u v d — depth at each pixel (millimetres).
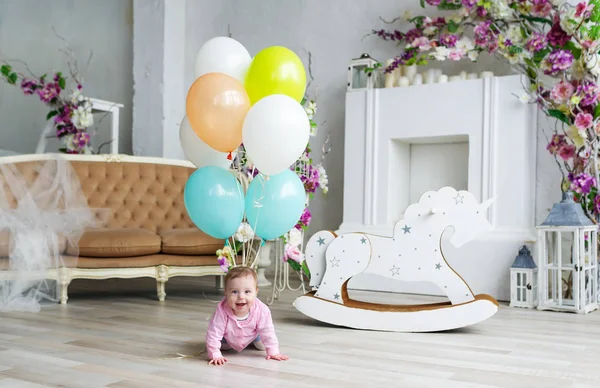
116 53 7336
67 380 2180
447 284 3340
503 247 4520
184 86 6852
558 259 4109
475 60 4875
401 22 5562
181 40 6816
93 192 5137
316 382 2193
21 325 3297
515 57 4664
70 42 7695
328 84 5953
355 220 5254
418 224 3406
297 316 3719
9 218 4059
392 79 5219
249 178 3619
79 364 2424
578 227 4008
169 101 6637
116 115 6477
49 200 4324
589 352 2775
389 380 2232
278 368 2402
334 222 5848
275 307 4051
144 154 6672
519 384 2205
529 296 4207
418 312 3260
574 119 4391
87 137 6262
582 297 4004
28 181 4387
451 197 3375
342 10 5898
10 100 7988
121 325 3334
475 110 4766
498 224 4660
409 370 2391
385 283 4910
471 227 3332
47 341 2875
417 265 3387
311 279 3520
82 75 7574
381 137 5164
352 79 5359
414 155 5453
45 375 2246
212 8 6711
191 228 5008
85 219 4484
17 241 4023
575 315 3900
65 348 2723
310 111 4715
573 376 2332
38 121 7766
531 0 4633
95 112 6711
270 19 6344
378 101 5180
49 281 4203
